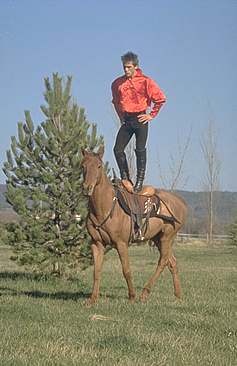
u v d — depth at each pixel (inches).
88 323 387.5
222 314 453.4
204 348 331.9
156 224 514.0
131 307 462.0
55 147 708.0
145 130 493.0
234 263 1248.8
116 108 499.8
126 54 486.6
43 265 710.5
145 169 496.4
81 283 698.8
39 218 708.0
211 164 2095.2
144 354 309.6
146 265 1183.6
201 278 845.2
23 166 719.7
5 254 1412.4
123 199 472.7
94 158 448.5
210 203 2102.6
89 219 470.0
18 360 280.2
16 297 506.0
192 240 2240.4
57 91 727.1
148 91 486.3
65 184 698.8
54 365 279.6
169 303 507.5
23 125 722.8
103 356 299.3
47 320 394.9
